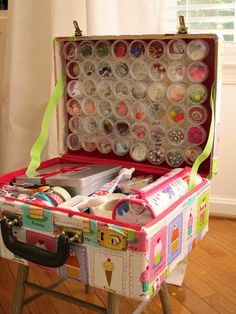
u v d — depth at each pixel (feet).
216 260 4.97
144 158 3.30
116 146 3.43
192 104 3.03
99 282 2.20
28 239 2.43
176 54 2.98
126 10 4.49
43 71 4.91
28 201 2.43
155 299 4.12
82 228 2.18
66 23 4.59
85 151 3.58
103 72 3.30
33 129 5.11
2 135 5.24
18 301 3.00
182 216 2.44
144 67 3.15
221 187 6.20
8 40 4.75
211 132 2.77
